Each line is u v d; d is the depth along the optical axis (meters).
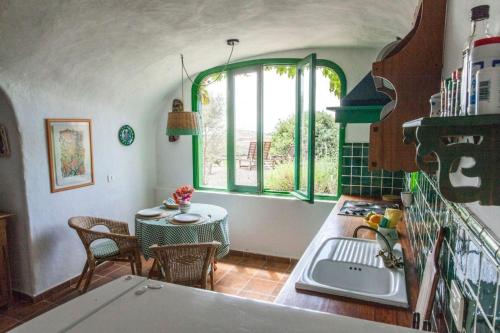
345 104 1.71
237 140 4.14
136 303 0.73
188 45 3.06
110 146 3.73
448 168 0.54
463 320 0.81
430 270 1.10
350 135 3.59
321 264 1.69
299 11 2.36
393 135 1.26
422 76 1.21
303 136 3.49
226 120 4.13
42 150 2.96
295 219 3.84
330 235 2.15
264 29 2.79
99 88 3.35
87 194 3.46
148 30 2.57
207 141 4.30
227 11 2.34
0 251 2.82
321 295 1.38
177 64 3.56
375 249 1.85
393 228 1.80
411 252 1.84
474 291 0.74
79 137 3.31
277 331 0.63
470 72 0.57
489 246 0.65
